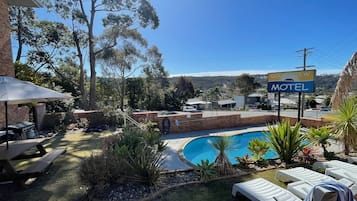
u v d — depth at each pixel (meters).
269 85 11.09
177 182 4.03
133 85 30.88
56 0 15.22
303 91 9.72
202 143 8.63
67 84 20.77
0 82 3.97
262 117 12.10
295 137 5.02
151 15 16.95
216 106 45.19
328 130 5.82
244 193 3.22
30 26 16.95
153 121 9.21
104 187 3.50
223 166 4.43
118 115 10.47
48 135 8.34
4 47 8.42
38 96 3.82
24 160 5.34
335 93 7.17
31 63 17.83
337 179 3.81
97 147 6.50
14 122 8.12
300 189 3.26
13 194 3.57
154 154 4.27
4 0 8.41
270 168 4.79
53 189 3.74
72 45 18.08
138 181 3.70
